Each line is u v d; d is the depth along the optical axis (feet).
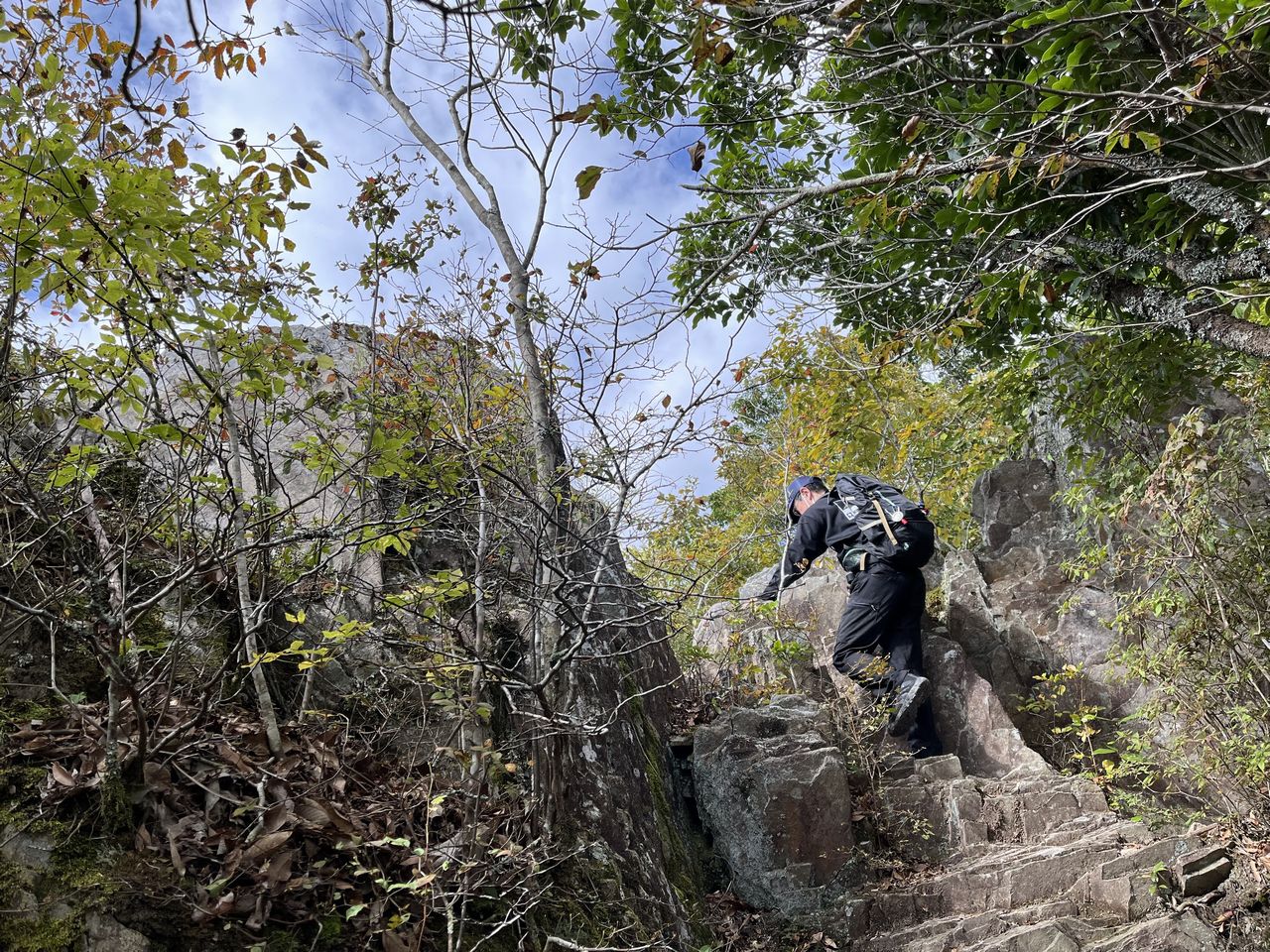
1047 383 23.48
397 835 9.57
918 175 12.21
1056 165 10.53
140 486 11.17
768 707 17.56
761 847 15.29
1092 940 13.12
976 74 14.23
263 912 7.96
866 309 20.25
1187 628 15.34
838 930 14.32
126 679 7.95
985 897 14.57
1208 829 14.52
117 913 7.21
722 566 17.69
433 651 10.27
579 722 11.23
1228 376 19.81
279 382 9.32
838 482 20.52
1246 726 14.28
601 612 16.06
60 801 7.70
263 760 9.56
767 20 11.33
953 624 22.35
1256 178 12.07
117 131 8.58
